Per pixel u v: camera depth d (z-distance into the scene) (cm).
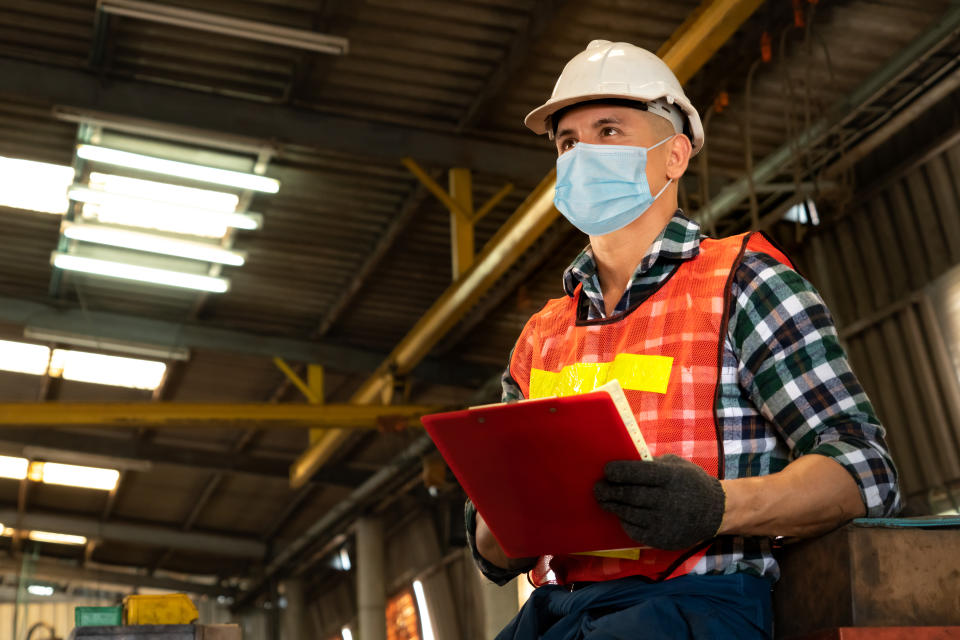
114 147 995
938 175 838
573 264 183
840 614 142
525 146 992
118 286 1315
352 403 1395
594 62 183
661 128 182
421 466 1606
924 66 800
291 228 1170
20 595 2592
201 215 1060
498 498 152
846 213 929
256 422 1290
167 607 482
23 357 1448
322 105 953
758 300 157
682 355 159
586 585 164
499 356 1379
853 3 759
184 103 926
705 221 872
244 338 1395
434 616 1839
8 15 870
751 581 151
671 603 146
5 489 2025
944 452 841
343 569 2162
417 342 1209
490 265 957
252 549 2222
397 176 1066
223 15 846
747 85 789
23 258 1275
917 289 860
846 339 940
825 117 845
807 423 151
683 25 706
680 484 134
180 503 2062
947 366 837
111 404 1277
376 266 1222
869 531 142
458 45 873
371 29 858
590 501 145
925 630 138
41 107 988
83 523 2120
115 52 903
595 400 133
